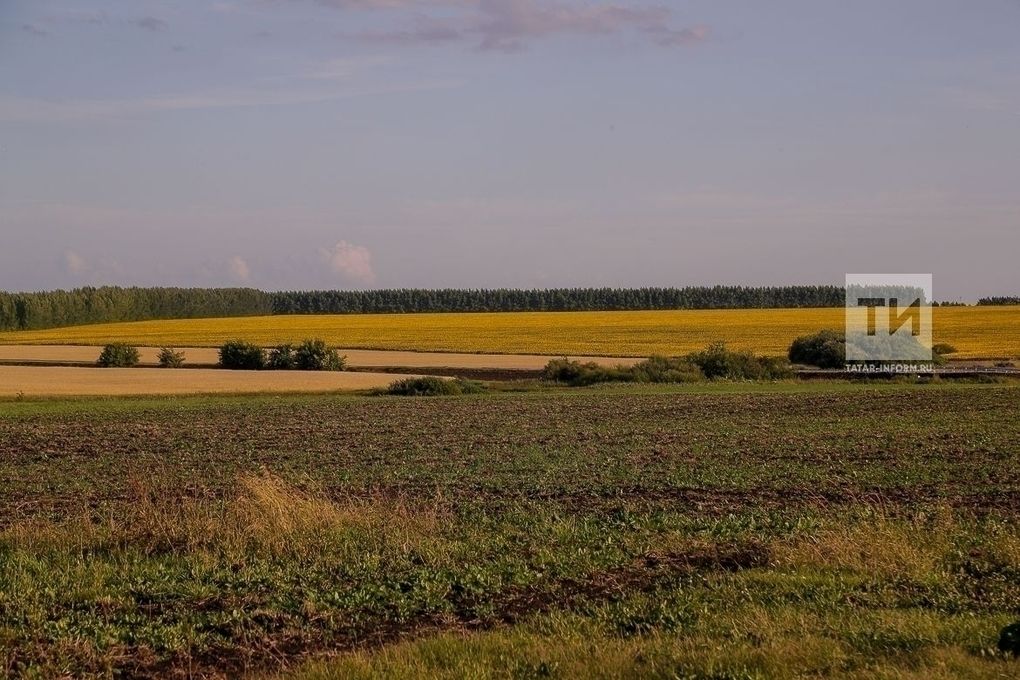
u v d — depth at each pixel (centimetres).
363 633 1016
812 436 3042
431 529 1447
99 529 1470
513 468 2350
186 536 1391
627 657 850
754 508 1722
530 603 1098
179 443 3094
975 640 881
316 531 1386
